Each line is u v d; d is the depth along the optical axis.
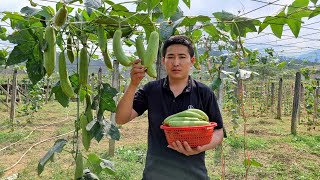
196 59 3.21
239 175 6.89
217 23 2.83
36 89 14.30
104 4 2.32
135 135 10.95
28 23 2.32
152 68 2.06
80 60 2.42
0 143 9.47
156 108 2.69
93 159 2.78
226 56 5.08
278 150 8.87
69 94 2.32
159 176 2.61
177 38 2.53
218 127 2.77
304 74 11.26
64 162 7.67
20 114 15.91
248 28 3.03
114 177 6.47
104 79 18.19
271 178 6.77
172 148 2.43
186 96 2.67
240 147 9.01
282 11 2.68
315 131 12.36
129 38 2.68
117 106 2.52
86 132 2.48
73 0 2.04
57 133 10.81
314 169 7.36
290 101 20.09
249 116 16.31
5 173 6.90
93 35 2.78
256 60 7.05
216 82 4.43
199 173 2.63
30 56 2.29
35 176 6.73
